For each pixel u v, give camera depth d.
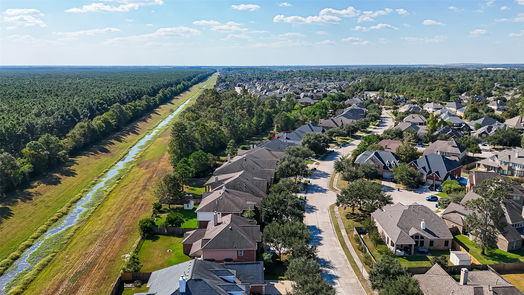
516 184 95.50
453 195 89.56
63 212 92.62
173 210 90.12
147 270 64.81
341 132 165.75
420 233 70.94
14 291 60.56
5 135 120.81
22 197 99.06
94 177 119.06
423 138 158.38
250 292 55.72
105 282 62.72
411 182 104.56
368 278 60.75
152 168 125.94
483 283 55.12
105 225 84.44
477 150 135.25
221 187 89.75
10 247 75.88
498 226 68.50
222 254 64.06
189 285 47.00
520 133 158.38
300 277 52.50
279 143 136.00
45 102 189.88
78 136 142.12
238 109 193.00
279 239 64.69
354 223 82.19
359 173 107.44
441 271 57.94
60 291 60.56
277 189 85.44
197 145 128.38
